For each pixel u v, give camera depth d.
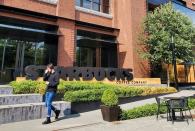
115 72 17.38
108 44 20.06
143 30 19.28
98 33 19.38
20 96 9.58
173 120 8.84
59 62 16.33
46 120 8.20
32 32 14.94
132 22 19.66
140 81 18.42
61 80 13.96
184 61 17.80
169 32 17.67
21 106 8.58
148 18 19.06
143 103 12.67
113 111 8.78
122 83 17.52
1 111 8.05
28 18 15.45
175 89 16.84
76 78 15.25
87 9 18.88
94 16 19.34
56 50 16.50
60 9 16.89
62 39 16.70
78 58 19.00
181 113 9.61
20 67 15.99
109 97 8.89
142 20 19.69
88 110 10.98
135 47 19.45
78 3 18.66
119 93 12.55
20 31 14.61
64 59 16.62
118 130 7.45
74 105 10.46
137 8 20.34
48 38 16.66
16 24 15.24
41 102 10.00
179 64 21.56
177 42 16.91
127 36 19.84
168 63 18.03
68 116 9.62
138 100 13.74
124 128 7.70
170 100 8.75
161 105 9.85
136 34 19.75
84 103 10.86
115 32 20.53
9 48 15.70
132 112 9.39
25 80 12.16
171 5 19.45
